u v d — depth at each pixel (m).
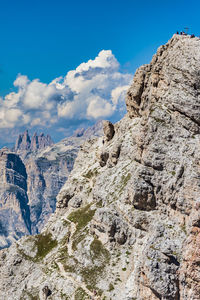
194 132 116.31
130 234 119.31
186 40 129.00
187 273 86.50
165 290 89.25
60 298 114.25
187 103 118.00
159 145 116.94
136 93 156.88
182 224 106.38
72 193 177.62
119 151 155.25
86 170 187.12
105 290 108.94
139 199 117.25
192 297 85.12
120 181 140.62
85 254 123.31
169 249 93.81
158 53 144.38
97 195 147.50
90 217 144.25
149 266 92.19
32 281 136.38
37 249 151.00
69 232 146.75
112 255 118.69
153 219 114.56
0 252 156.75
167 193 112.12
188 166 110.75
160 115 120.88
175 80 124.38
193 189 106.56
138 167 121.94
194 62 121.31
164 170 115.00
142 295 94.50
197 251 84.62
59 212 179.12
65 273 122.56
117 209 126.25
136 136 132.38
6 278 143.62
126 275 110.56
